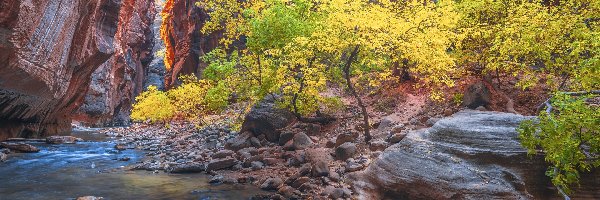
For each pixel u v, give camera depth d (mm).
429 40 9422
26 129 17438
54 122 19953
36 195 8234
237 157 11367
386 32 9711
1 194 8289
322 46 10172
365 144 10414
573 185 6379
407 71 14805
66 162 12516
